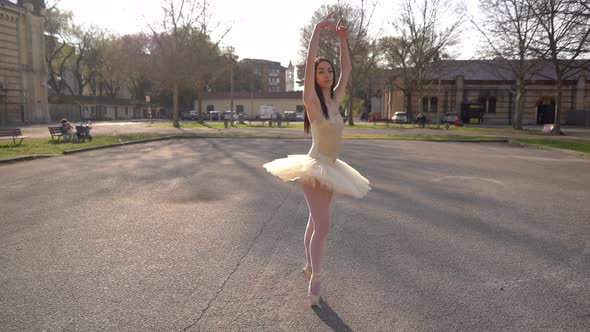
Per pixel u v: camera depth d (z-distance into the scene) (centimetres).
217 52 4569
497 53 3008
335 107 356
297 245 494
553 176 1078
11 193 809
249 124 4600
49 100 5584
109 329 301
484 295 361
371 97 7856
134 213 650
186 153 1577
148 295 357
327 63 349
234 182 942
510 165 1305
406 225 589
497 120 5484
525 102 5431
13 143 1816
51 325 306
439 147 1980
